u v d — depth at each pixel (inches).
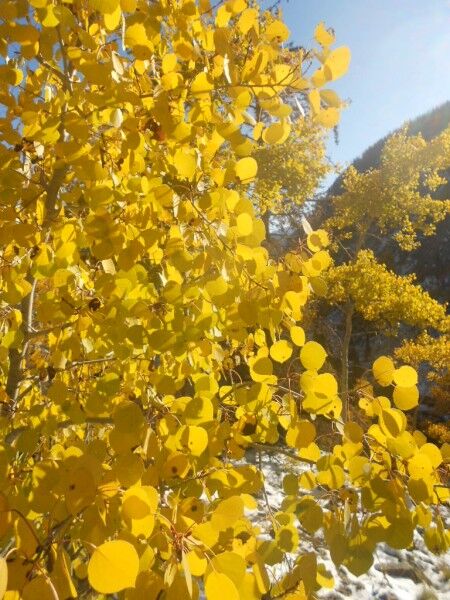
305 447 26.7
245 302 27.4
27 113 27.6
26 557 16.9
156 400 35.6
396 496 24.0
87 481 17.9
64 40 26.3
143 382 37.3
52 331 36.7
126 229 28.9
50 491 19.0
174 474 23.2
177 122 28.7
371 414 26.4
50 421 29.1
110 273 29.2
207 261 28.2
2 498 17.5
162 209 31.1
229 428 27.6
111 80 25.0
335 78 25.6
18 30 24.8
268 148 238.1
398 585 81.8
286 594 24.1
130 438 21.0
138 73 28.8
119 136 31.6
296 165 245.3
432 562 90.0
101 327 30.0
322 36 25.7
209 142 31.6
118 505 20.1
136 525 19.2
